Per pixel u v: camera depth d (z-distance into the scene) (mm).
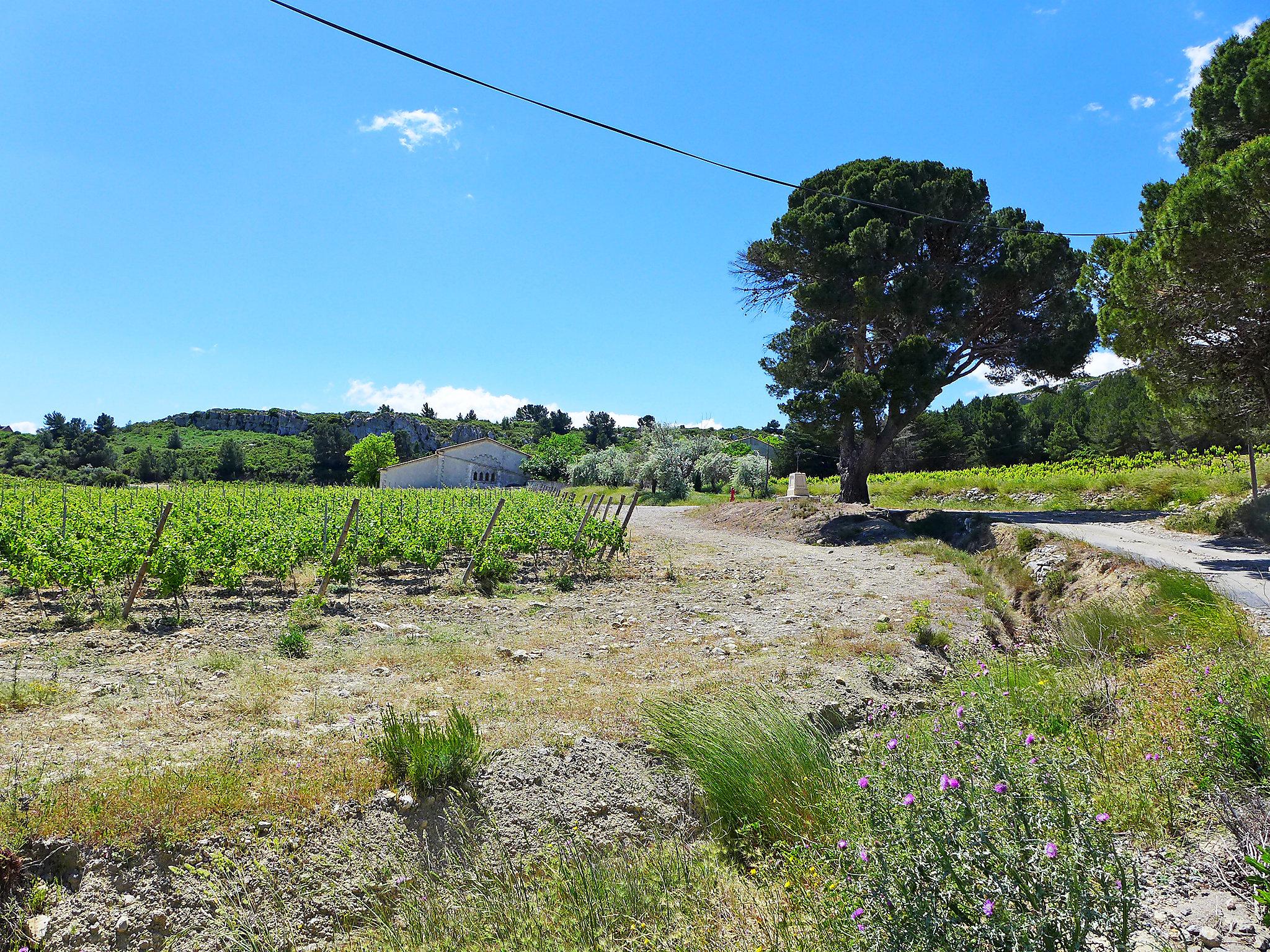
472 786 5066
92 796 4453
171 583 10727
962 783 2867
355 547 13852
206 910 3982
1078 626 8828
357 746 5516
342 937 4031
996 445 54969
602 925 3805
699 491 50281
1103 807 4043
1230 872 3584
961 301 23781
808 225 24734
